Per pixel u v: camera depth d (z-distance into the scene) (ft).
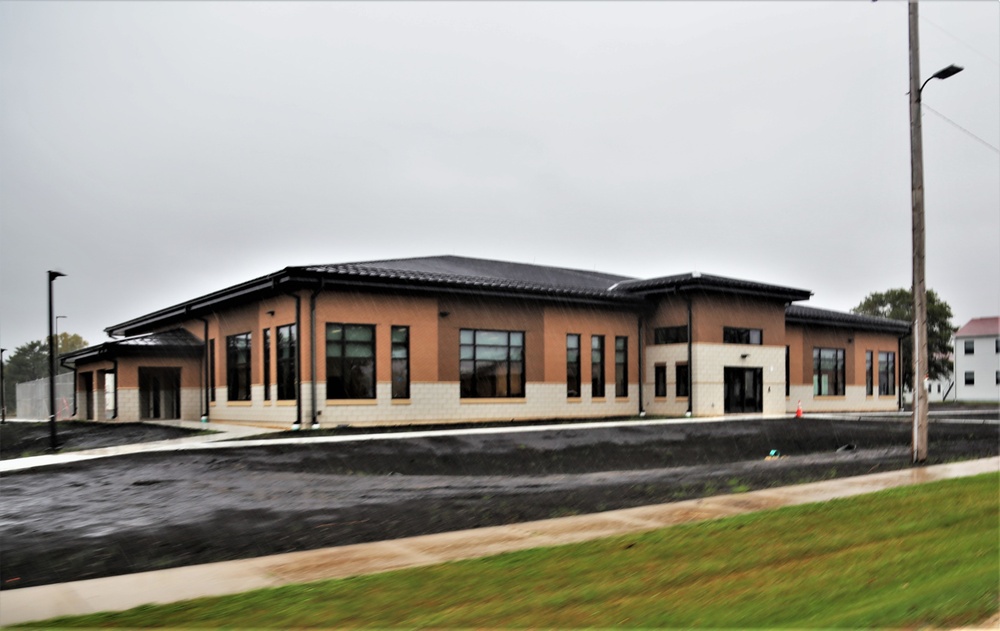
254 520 33.94
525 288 92.17
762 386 108.27
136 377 99.86
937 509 35.88
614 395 103.96
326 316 78.02
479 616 19.33
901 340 145.79
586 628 18.44
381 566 25.07
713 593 21.47
